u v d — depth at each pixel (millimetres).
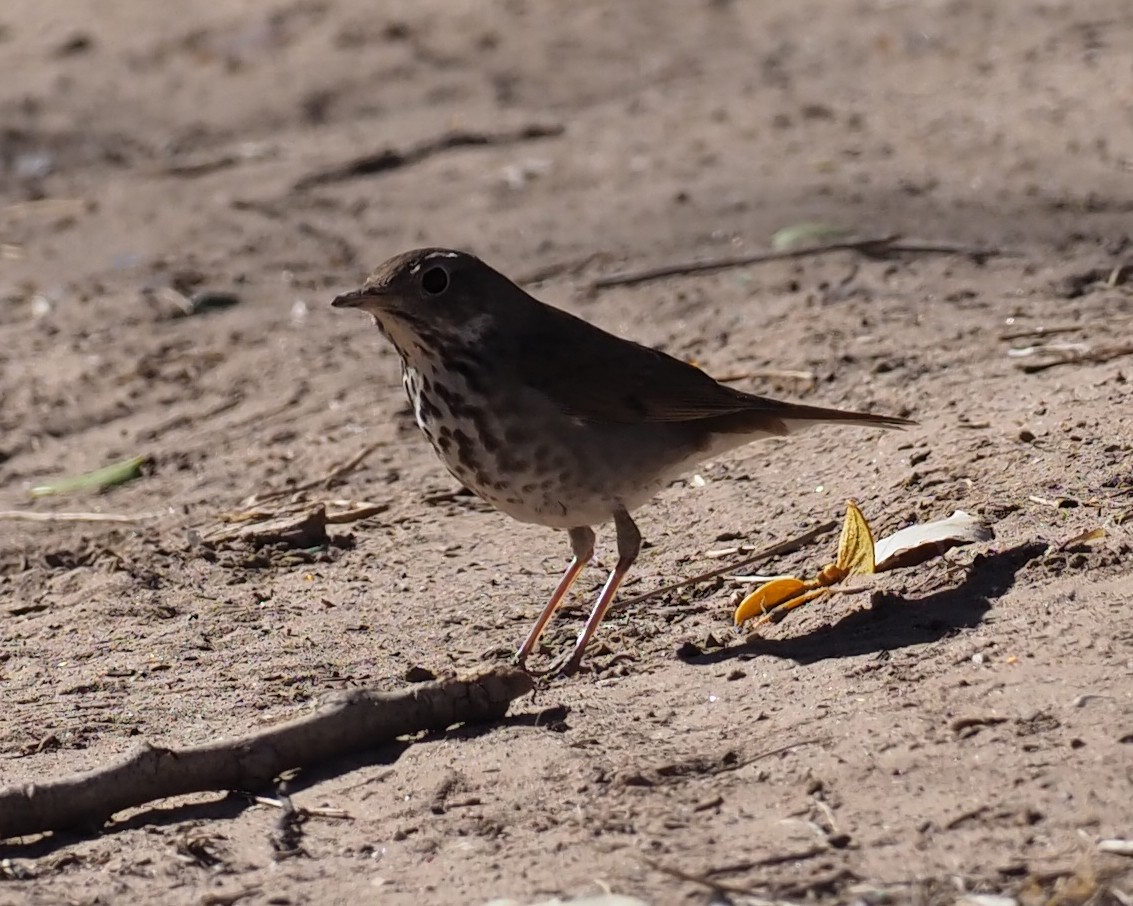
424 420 10094
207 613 11594
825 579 10328
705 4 28938
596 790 8000
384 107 25688
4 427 16391
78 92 27062
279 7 30109
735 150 21547
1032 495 10609
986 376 13422
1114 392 12008
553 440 9898
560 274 18125
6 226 22141
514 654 10266
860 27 26891
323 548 12719
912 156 20359
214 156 24047
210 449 15258
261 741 8617
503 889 7160
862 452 12281
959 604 9430
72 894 7562
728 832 7418
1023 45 24688
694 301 16750
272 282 19422
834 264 17031
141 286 19578
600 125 23516
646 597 10891
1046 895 6641
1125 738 7621
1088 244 16875
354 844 7848
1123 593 9000
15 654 11156
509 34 28078
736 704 8797
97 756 9133
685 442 10297
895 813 7379
